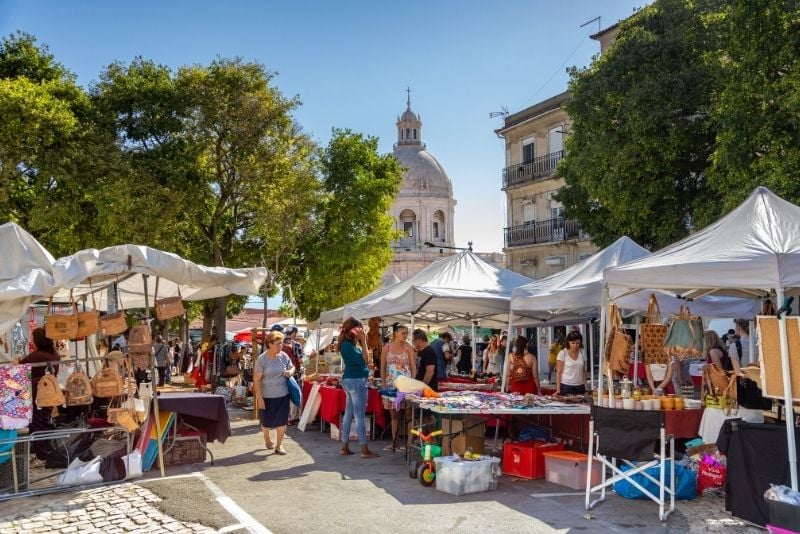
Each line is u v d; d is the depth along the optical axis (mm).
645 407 8047
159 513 7008
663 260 7516
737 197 15461
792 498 5773
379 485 8336
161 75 26875
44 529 6547
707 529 6480
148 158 25469
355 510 7160
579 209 23656
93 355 14375
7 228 8258
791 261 6477
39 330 9742
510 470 8938
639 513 7047
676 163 19312
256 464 9695
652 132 19078
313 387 13367
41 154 23219
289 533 6355
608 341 7848
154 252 8758
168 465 9547
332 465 9609
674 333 8984
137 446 9094
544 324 15188
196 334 55562
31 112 22109
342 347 10352
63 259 8234
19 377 7910
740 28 15727
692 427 8094
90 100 25953
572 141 22031
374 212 34000
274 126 26875
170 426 9602
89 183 23953
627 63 19594
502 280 13383
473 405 8828
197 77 26016
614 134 19953
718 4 19125
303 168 28375
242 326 39344
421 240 76125
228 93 26484
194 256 29641
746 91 15633
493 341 20984
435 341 14438
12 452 7801
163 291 12500
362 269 33938
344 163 34000
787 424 6316
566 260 33031
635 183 19844
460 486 7805
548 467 8555
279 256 31125
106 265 8461
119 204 23531
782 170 14562
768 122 15133
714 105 17547
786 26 15172
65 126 23266
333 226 33406
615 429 7109
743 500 6703
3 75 25344
